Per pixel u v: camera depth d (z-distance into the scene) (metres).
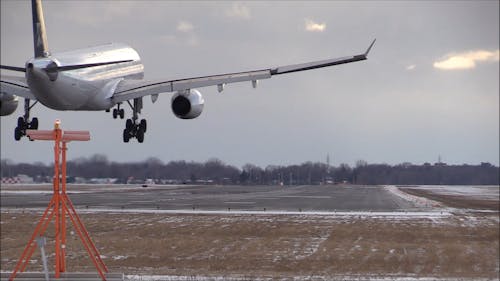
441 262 114.75
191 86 111.31
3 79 116.75
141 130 126.00
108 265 111.94
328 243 134.12
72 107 117.19
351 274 103.50
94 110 122.56
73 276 88.19
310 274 103.44
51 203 87.50
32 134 84.31
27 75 107.00
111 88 120.94
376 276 101.50
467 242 137.12
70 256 120.31
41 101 114.31
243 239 139.62
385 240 138.38
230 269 107.75
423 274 104.00
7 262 116.31
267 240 138.12
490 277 102.19
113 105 121.38
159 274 102.81
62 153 86.62
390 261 114.81
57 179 87.12
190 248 128.50
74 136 86.00
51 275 88.88
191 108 118.69
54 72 107.56
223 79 109.62
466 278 100.88
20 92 114.06
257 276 99.94
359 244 132.88
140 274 102.69
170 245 131.88
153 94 113.75
